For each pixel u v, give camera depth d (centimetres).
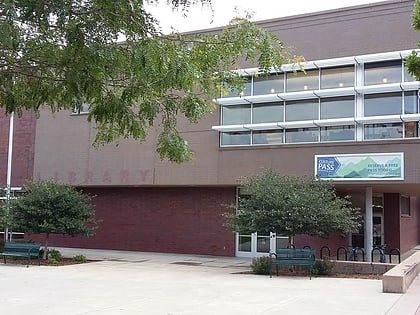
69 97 602
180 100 647
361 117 2050
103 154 2655
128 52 564
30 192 2173
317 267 1752
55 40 597
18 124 2959
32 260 2122
